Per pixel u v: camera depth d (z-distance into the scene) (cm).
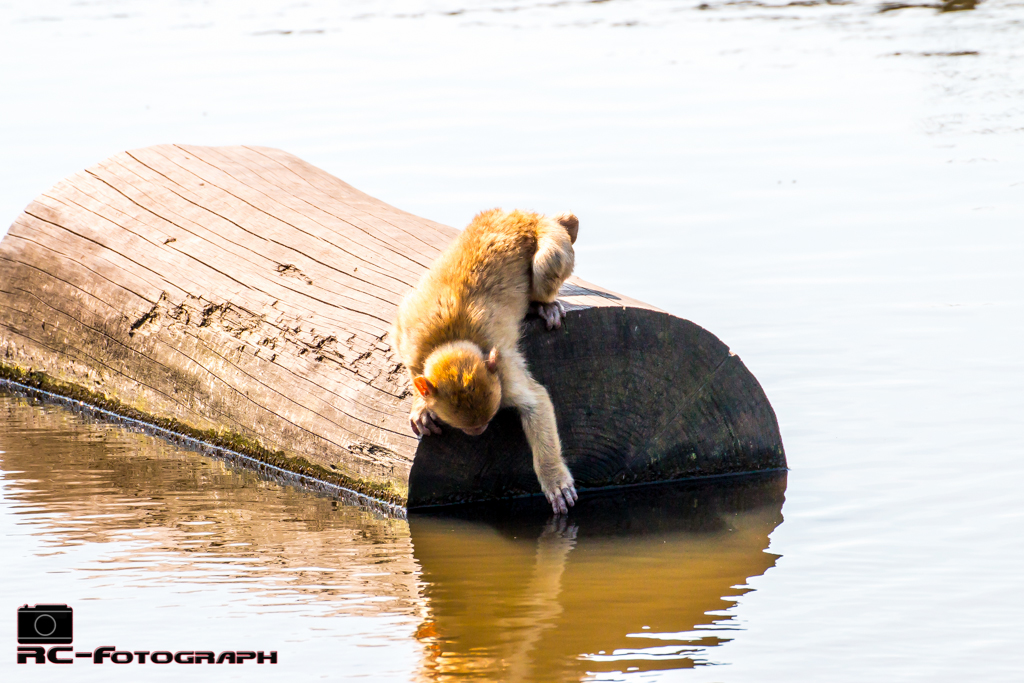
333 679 812
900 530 1066
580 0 4800
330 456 1240
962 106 2947
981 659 825
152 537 1093
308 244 1408
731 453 1272
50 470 1295
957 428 1291
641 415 1241
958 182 2303
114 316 1502
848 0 4703
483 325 1122
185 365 1409
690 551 1059
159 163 1664
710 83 3262
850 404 1369
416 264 1308
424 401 1106
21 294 1636
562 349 1188
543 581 991
